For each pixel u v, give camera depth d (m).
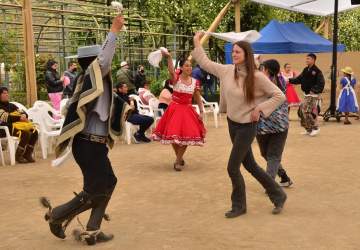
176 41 23.25
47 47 21.11
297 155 9.15
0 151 8.70
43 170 8.23
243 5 20.55
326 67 18.38
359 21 35.94
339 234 4.84
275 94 5.07
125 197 6.38
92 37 21.27
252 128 5.21
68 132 4.34
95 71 4.28
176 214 5.60
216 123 13.52
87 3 19.48
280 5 18.81
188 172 7.88
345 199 6.12
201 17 23.33
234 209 5.49
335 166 8.11
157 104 12.09
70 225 5.27
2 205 6.14
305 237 4.76
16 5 15.23
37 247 4.63
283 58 18.20
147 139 11.12
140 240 4.75
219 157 9.11
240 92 5.12
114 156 9.39
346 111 14.10
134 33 21.08
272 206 5.84
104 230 5.05
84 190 4.52
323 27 23.80
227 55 18.34
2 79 19.77
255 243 4.61
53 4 17.80
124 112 4.52
